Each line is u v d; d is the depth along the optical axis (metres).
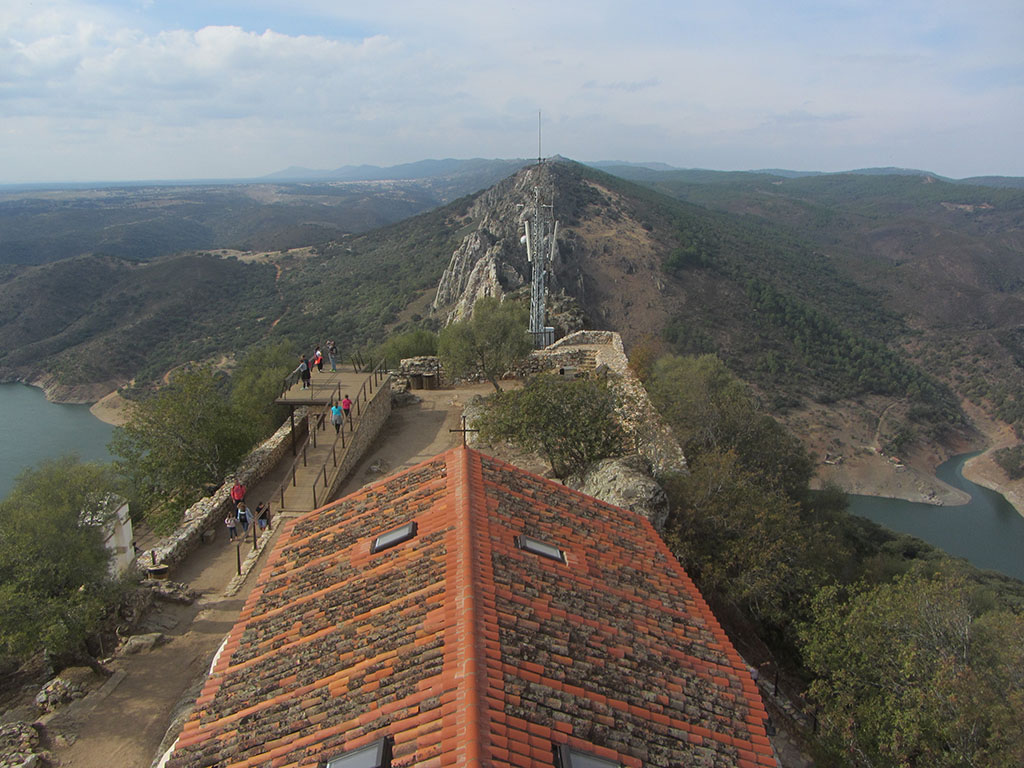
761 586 17.66
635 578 11.13
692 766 7.30
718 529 19.28
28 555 15.81
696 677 8.97
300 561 11.81
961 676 12.73
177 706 13.92
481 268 105.75
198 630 16.92
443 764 6.30
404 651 8.20
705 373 32.19
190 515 21.91
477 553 9.78
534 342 40.41
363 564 10.86
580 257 134.62
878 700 14.44
